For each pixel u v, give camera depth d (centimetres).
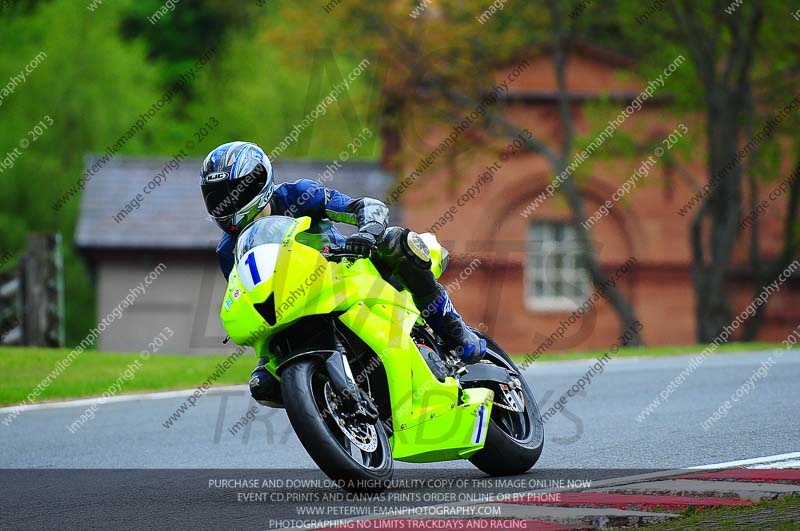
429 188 10512
